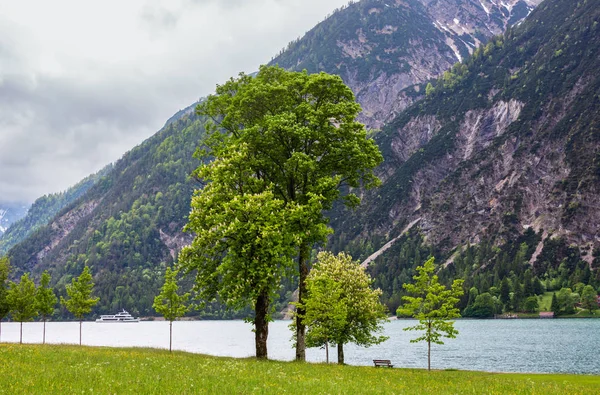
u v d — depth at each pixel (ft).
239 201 113.70
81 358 88.63
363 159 130.00
